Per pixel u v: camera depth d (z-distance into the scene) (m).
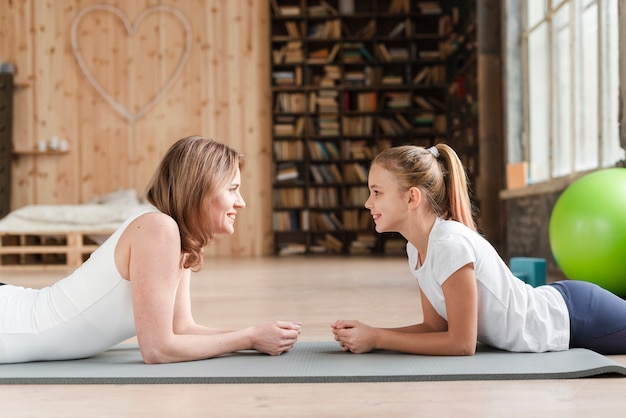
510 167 6.61
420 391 1.58
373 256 9.01
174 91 10.12
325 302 3.70
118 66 10.03
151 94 10.09
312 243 9.98
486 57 7.96
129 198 8.99
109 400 1.54
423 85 9.85
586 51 5.35
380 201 1.95
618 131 4.64
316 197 9.82
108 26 10.03
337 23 9.91
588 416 1.37
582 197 3.69
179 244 1.85
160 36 10.11
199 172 1.86
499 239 7.97
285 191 9.84
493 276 1.90
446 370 1.73
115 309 1.88
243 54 10.20
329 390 1.60
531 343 1.94
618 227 3.54
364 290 4.35
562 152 5.99
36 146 9.71
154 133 10.07
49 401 1.53
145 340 1.84
